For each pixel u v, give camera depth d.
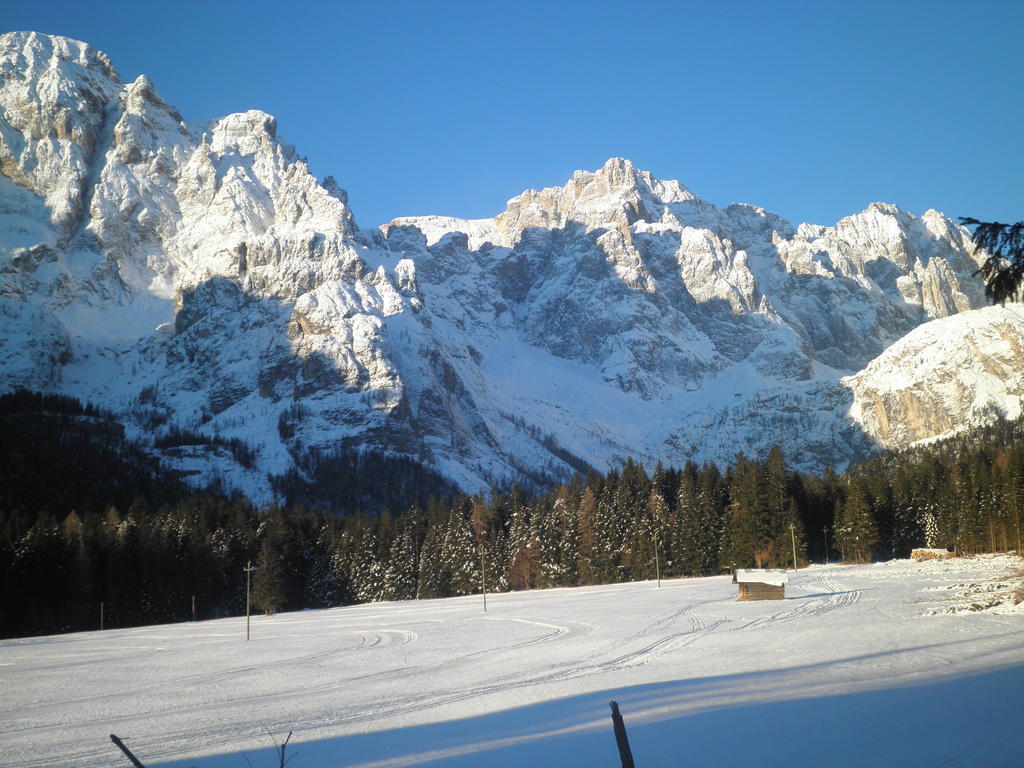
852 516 171.88
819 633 69.75
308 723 47.75
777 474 181.75
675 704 43.06
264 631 124.56
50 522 168.75
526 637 89.12
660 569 171.12
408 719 46.81
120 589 164.75
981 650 50.62
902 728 31.59
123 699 63.59
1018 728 29.59
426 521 198.38
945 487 174.00
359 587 185.12
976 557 153.50
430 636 98.56
